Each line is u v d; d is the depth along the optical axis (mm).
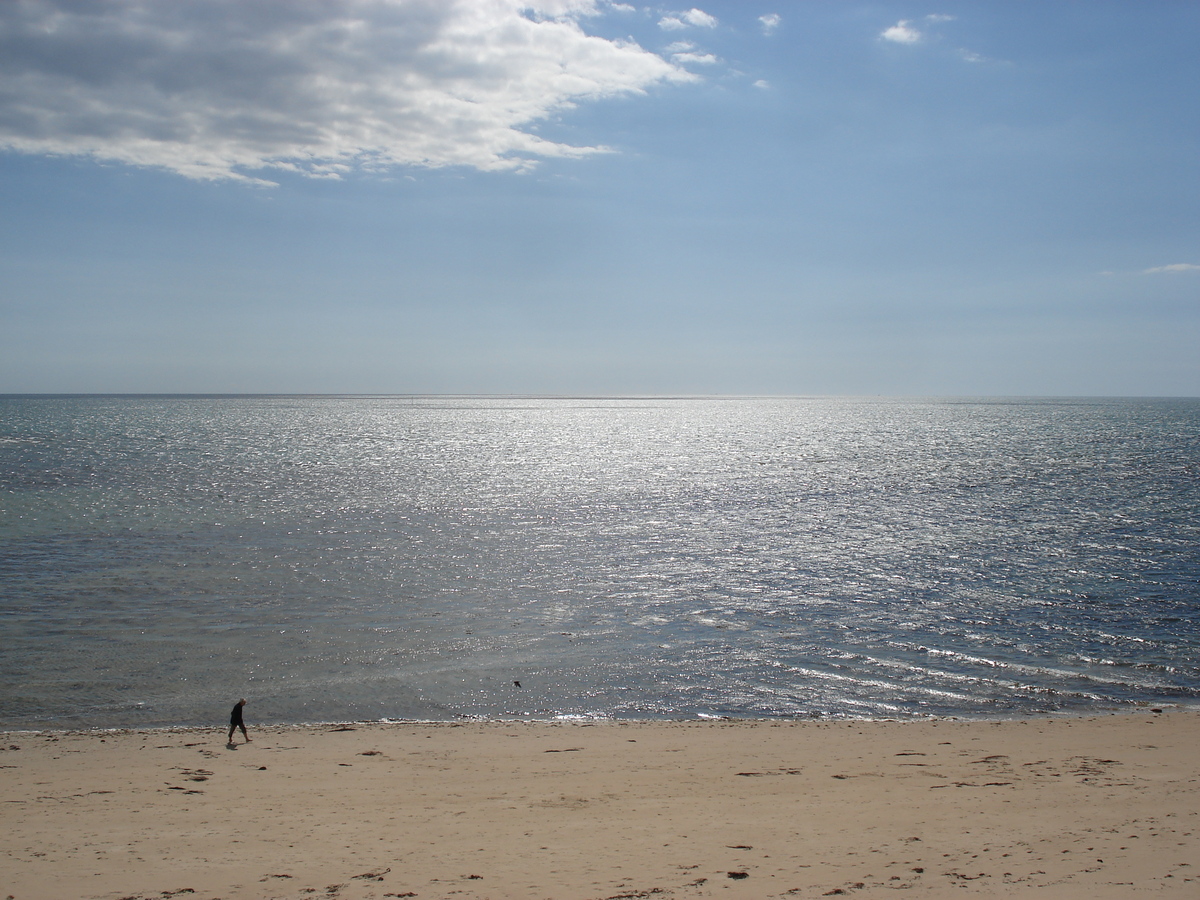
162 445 126500
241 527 53344
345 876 11750
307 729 21406
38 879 11508
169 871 11914
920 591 37281
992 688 25562
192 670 26375
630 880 11508
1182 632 31078
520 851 12875
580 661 27828
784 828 14039
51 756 18656
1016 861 12086
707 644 29688
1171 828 13703
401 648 28938
